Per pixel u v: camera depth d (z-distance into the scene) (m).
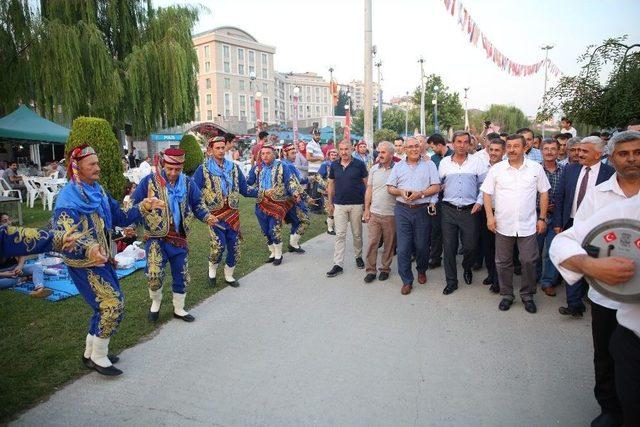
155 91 17.59
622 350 2.32
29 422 3.12
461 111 36.31
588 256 2.13
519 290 5.53
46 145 24.20
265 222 7.02
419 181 5.53
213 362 3.95
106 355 3.77
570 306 4.77
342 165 6.52
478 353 4.04
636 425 2.31
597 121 9.28
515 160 4.84
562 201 5.04
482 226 5.71
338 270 6.55
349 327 4.64
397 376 3.67
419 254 5.93
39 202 14.73
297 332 4.54
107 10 17.58
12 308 5.17
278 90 112.06
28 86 16.05
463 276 6.33
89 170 3.52
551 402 3.28
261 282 6.19
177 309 4.87
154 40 18.05
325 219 11.30
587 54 9.12
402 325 4.68
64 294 5.62
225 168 5.91
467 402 3.30
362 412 3.20
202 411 3.24
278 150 10.92
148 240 4.69
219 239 5.81
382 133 28.34
